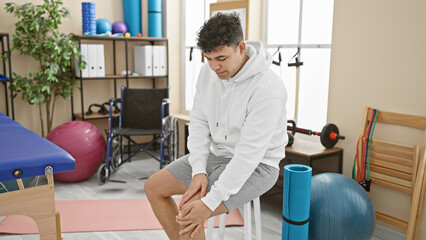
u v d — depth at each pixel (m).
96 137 3.45
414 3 2.27
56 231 1.59
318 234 2.01
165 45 4.48
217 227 2.55
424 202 2.31
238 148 1.45
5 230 2.45
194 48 4.35
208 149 1.66
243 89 1.52
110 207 2.89
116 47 4.45
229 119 1.57
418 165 2.30
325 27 2.99
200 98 1.70
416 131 2.33
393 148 2.43
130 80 4.60
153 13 4.31
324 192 2.05
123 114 3.78
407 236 2.33
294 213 1.66
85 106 4.35
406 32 2.33
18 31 3.84
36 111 4.07
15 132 1.99
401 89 2.38
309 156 2.58
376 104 2.52
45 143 1.75
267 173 1.55
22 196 1.50
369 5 2.50
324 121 3.07
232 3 3.53
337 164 2.77
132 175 3.68
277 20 3.37
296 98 3.24
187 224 1.40
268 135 1.45
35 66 4.00
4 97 3.88
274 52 3.42
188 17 4.41
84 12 3.95
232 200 1.46
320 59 3.04
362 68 2.58
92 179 3.54
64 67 3.95
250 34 3.43
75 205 2.92
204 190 1.48
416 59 2.29
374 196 2.58
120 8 4.43
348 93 2.68
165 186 1.60
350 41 2.63
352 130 2.68
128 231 2.51
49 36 3.94
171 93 4.56
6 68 3.85
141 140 4.70
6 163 1.45
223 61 1.40
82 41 4.17
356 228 2.00
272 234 2.50
